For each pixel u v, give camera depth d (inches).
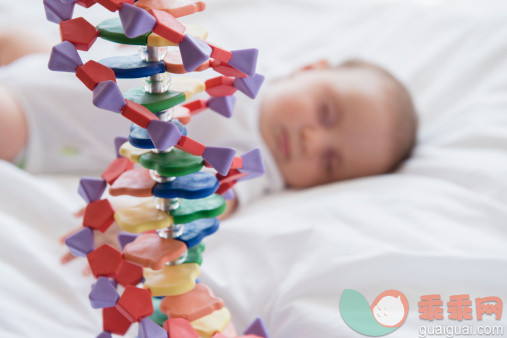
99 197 21.8
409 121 49.8
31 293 28.7
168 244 21.4
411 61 57.7
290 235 33.8
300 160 49.9
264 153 49.6
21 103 45.2
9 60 57.0
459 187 39.8
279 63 57.8
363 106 49.6
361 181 42.1
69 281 31.2
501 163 40.7
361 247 31.6
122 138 22.7
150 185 20.6
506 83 48.9
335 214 36.4
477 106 47.9
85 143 47.3
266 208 42.3
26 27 58.5
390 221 34.8
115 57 20.1
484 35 55.4
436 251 31.5
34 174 46.7
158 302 24.7
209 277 31.7
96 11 59.8
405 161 48.4
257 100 51.3
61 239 34.9
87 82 18.4
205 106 23.3
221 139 49.0
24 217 36.5
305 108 50.0
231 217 42.6
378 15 64.1
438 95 52.0
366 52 59.6
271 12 65.9
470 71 52.1
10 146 44.5
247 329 25.1
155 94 20.0
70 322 28.5
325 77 52.0
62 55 18.1
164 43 18.2
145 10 17.7
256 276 32.2
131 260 20.9
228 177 22.0
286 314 29.4
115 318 21.8
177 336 21.0
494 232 34.0
